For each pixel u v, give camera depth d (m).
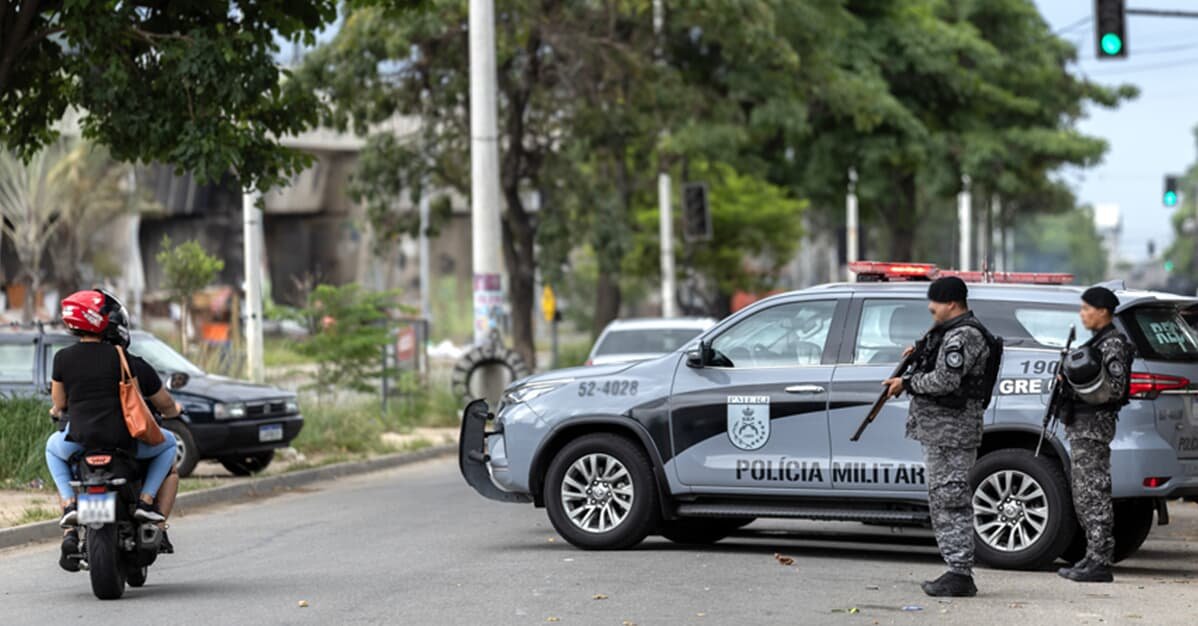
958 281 19.20
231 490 34.69
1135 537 23.48
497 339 51.59
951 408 19.12
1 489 33.06
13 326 39.34
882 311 22.69
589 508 23.84
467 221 150.12
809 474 22.47
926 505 21.94
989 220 115.94
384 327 52.78
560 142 68.31
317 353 51.50
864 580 20.70
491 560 22.81
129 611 18.81
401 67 65.94
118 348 19.72
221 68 33.34
